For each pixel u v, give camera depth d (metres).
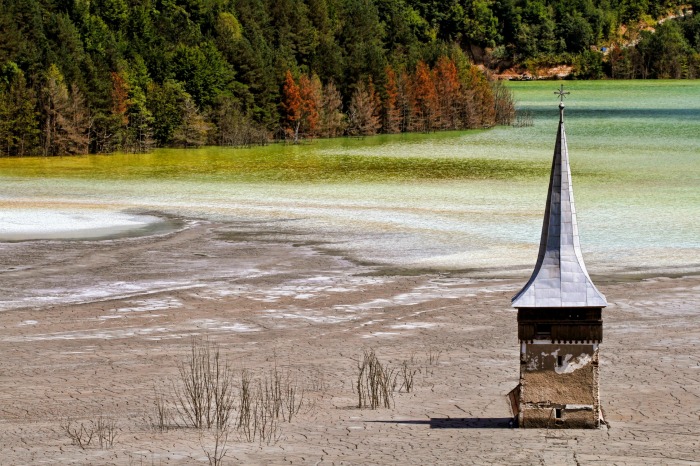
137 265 59.03
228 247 64.88
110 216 78.19
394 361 38.78
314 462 26.59
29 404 33.53
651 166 110.69
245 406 32.50
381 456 26.94
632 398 33.28
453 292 51.25
